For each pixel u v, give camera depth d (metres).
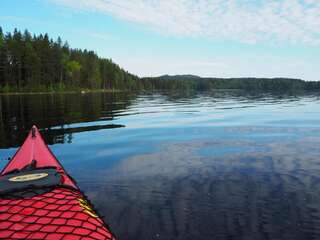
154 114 22.23
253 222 4.93
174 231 4.68
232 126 15.54
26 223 3.34
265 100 41.81
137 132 13.78
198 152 9.64
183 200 5.79
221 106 30.64
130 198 5.90
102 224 3.58
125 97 53.16
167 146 10.62
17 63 68.94
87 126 15.72
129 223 4.91
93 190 6.33
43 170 5.04
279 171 7.45
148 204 5.62
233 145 10.66
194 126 15.70
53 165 5.73
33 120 17.73
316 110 24.91
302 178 6.89
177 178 7.05
